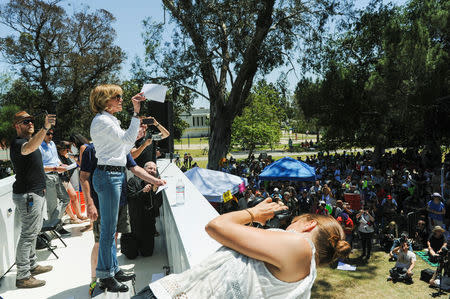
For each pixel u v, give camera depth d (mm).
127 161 2805
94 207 2461
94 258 2639
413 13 23969
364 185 16125
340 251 1008
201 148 62875
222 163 23516
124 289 2430
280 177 15945
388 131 25328
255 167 25391
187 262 1430
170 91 23188
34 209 2953
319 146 29797
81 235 4191
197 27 20016
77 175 4945
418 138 25078
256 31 20641
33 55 31438
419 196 15273
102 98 2199
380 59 22328
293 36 22328
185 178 4020
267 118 38438
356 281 9875
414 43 20609
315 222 1044
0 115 32375
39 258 3496
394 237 11797
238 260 982
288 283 932
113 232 2381
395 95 21516
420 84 20375
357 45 25219
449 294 8898
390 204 13195
